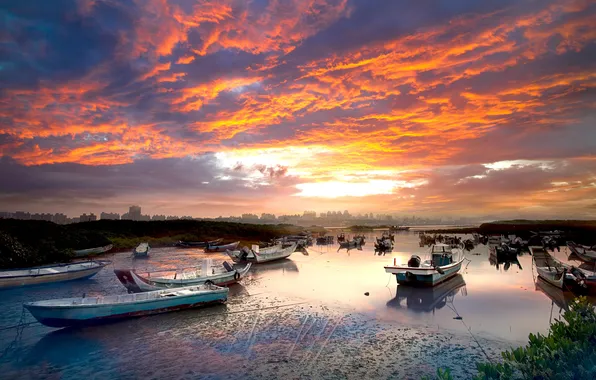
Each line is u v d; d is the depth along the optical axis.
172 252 51.38
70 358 12.13
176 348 12.99
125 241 58.34
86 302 16.11
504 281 26.80
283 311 17.98
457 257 31.88
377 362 11.62
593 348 5.45
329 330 14.97
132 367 11.38
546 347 5.73
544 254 35.84
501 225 128.38
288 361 11.74
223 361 11.80
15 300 20.92
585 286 21.48
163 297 17.48
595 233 90.38
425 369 11.07
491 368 5.45
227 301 20.11
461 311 17.98
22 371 11.16
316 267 35.75
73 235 47.12
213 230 79.19
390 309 18.38
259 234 84.00
